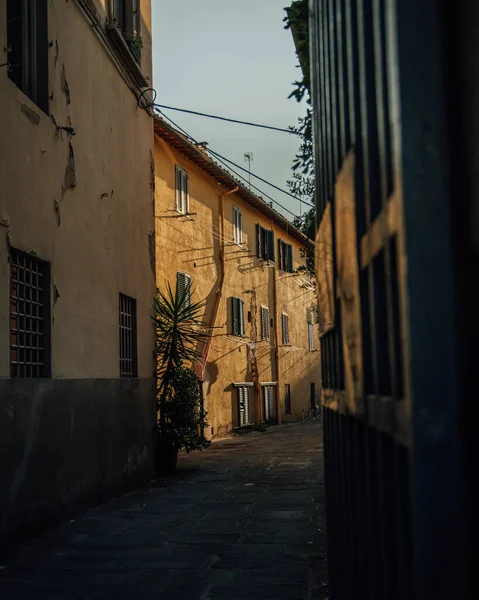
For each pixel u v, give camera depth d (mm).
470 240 1153
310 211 10875
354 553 2135
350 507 2215
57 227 8703
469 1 1182
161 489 11000
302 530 7207
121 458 10867
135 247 12406
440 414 1107
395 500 1415
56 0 9031
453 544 1090
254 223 27016
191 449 13508
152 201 13672
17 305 7566
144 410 12406
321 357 3217
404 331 1152
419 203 1137
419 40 1158
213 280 22203
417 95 1152
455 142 1160
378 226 1451
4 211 7180
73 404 8875
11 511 6926
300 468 12992
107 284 10688
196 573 5695
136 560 6223
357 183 1752
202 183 21547
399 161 1149
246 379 25484
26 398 7402
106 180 10867
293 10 7023
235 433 23703
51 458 8062
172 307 13812
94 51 10531
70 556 6457
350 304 1943
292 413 31609
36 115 8180
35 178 8078
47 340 8305
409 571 1278
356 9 1728
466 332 1134
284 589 5102
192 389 13664
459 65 1175
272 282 29391
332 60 2338
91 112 10266
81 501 8969
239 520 7949
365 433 1771
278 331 29688
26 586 5453
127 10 12875
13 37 8445
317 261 3123
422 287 1128
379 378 1518
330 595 3074
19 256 7727
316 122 3133
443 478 1099
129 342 12047
